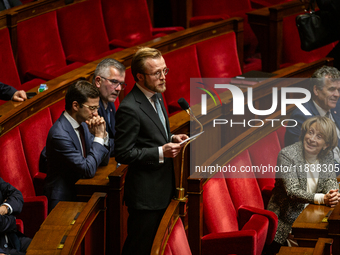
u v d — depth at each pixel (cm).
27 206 183
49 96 228
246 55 405
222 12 391
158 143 156
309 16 271
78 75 249
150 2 427
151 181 157
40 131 218
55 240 138
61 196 186
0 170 195
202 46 320
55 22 317
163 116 164
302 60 356
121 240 179
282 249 152
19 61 300
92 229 153
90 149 187
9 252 157
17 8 298
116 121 154
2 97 234
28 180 207
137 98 154
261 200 196
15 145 204
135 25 359
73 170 183
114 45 339
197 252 162
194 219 161
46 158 202
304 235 158
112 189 174
